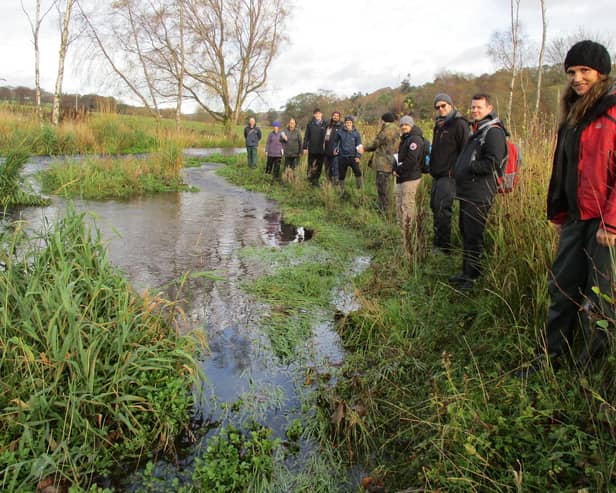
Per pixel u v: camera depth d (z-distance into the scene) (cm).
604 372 256
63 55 1858
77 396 268
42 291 286
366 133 1387
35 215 790
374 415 291
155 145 1886
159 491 241
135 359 293
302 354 379
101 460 257
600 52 259
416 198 775
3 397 256
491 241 471
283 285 515
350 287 514
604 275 257
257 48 3334
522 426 231
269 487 244
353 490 243
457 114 543
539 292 337
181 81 3030
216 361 363
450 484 220
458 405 260
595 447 209
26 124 1689
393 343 375
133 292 350
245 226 806
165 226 773
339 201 980
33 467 232
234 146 3203
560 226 313
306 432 285
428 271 498
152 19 2869
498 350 321
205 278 527
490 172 437
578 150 270
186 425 281
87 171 1082
